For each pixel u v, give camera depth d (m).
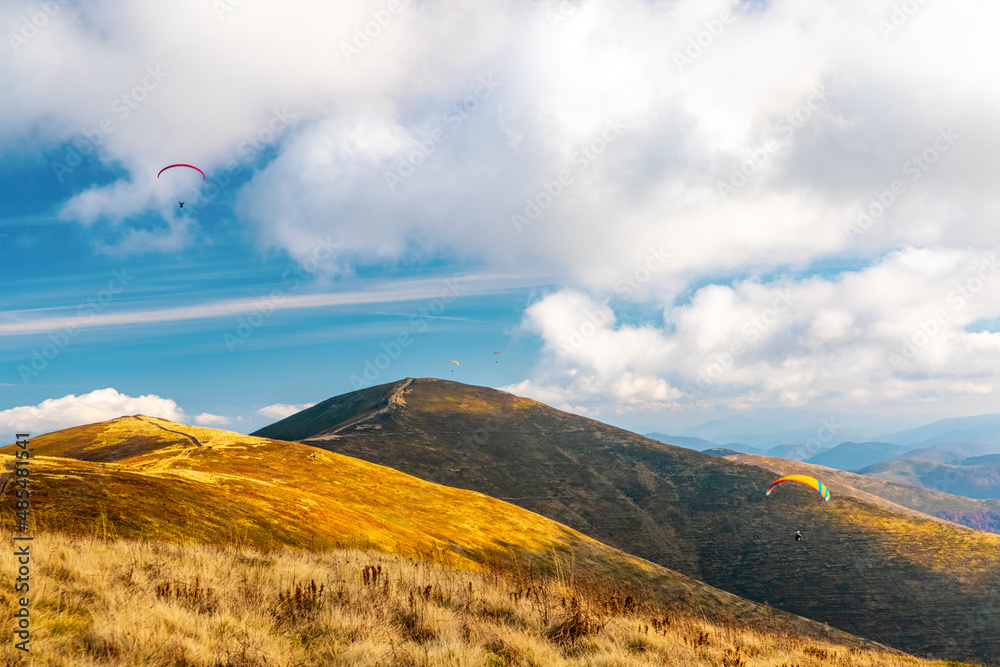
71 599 9.53
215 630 8.94
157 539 23.03
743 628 18.27
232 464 82.06
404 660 8.82
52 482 27.53
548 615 13.06
